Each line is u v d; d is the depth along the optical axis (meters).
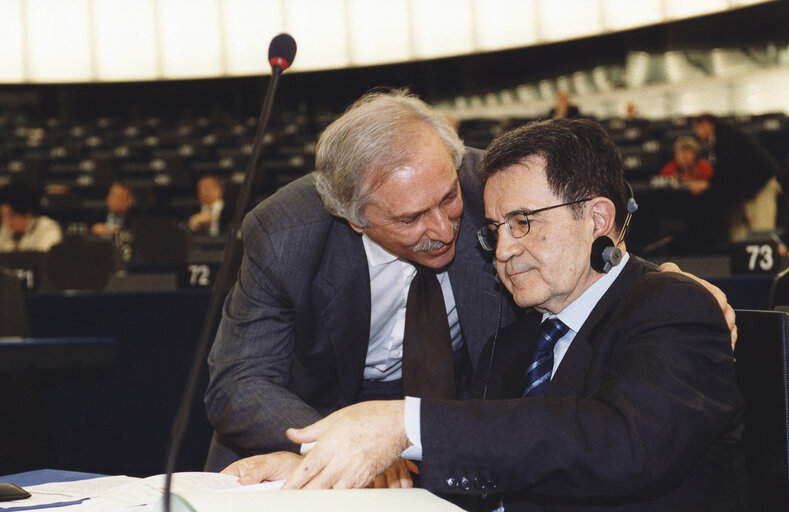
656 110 11.09
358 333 1.69
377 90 1.64
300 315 1.67
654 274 1.21
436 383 1.58
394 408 1.02
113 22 10.98
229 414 1.60
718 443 1.18
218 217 7.11
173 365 3.46
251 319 1.68
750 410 1.27
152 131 12.31
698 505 1.13
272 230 1.68
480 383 1.40
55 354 2.79
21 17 10.99
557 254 1.19
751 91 10.22
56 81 11.10
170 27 10.92
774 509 1.23
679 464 1.02
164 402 3.46
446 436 1.00
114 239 6.20
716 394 1.08
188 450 3.42
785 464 1.21
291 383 1.78
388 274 1.69
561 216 1.18
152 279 4.21
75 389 3.49
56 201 7.81
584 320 1.23
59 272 4.76
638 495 1.11
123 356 3.50
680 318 1.11
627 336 1.13
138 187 8.66
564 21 10.48
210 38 10.90
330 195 1.54
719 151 5.00
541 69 12.27
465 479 0.99
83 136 12.08
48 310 3.57
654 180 6.66
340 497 0.85
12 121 13.99
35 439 2.83
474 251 1.64
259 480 1.25
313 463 0.98
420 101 1.55
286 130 11.50
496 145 1.23
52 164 10.77
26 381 2.79
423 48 10.84
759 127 8.03
